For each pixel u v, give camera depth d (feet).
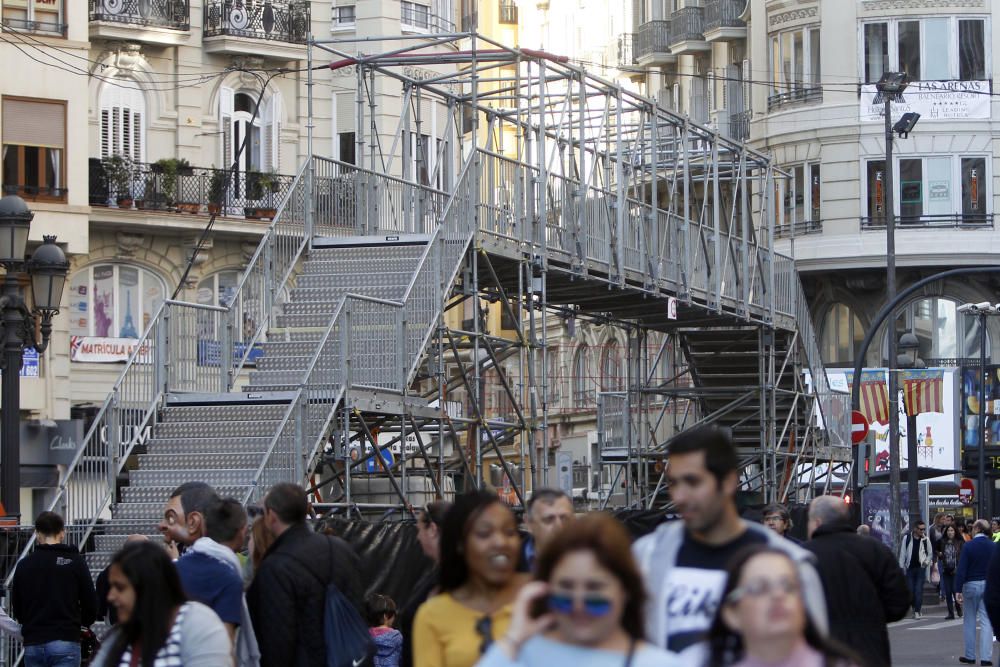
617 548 33.83
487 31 430.20
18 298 110.52
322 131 241.96
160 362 123.54
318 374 121.49
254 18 231.09
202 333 127.85
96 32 217.97
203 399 121.60
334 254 140.36
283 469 114.62
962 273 196.65
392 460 170.81
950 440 294.05
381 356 124.26
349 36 245.24
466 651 43.86
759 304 199.52
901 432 294.25
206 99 229.25
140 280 219.82
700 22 330.34
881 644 61.21
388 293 132.77
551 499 55.57
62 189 205.67
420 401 128.67
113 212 214.48
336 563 63.21
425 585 58.95
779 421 216.54
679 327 204.64
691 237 187.83
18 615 83.71
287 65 237.25
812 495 214.90
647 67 347.56
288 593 61.62
